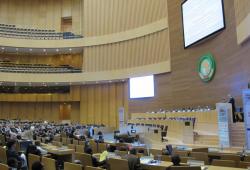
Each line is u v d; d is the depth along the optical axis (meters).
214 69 17.66
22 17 32.38
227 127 11.98
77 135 14.44
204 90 18.67
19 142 9.36
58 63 31.47
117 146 9.76
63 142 11.78
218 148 11.41
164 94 22.67
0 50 29.56
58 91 30.22
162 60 23.08
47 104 31.00
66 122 29.77
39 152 7.77
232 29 15.70
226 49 16.39
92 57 27.47
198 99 19.22
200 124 16.00
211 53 18.08
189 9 19.75
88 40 27.62
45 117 30.80
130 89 25.44
